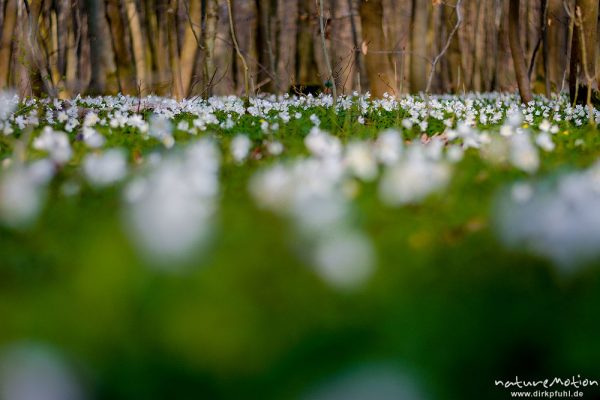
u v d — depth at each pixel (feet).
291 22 74.64
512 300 6.76
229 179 14.29
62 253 8.21
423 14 76.84
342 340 5.84
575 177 12.23
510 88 90.33
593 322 6.59
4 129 24.61
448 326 6.18
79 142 20.88
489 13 90.84
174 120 32.78
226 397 5.53
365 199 10.96
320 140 14.96
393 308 6.25
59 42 72.59
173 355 5.55
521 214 8.29
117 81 73.15
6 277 7.54
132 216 7.35
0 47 63.36
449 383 5.93
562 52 97.19
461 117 35.78
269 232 8.30
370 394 5.38
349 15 66.90
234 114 35.83
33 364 5.27
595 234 7.42
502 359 6.32
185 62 65.46
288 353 5.65
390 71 55.31
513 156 15.24
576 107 39.06
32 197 9.69
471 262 7.70
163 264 6.38
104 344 5.64
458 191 12.55
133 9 73.31
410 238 8.98
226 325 5.67
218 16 68.49
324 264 6.58
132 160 18.51
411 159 13.84
